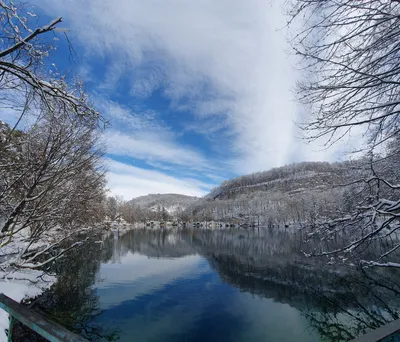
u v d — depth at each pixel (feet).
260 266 68.08
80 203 30.71
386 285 42.73
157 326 31.30
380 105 11.32
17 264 27.48
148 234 219.20
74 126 21.63
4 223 23.41
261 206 421.18
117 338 27.99
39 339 20.53
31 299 32.65
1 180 22.22
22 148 22.08
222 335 29.68
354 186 21.49
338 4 10.67
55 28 10.98
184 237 191.42
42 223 27.53
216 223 439.63
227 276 57.62
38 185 24.85
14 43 11.51
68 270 56.08
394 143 15.90
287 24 11.82
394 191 20.33
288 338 28.73
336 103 12.64
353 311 34.65
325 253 22.90
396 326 4.09
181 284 50.52
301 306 37.91
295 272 58.49
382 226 18.66
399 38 10.87
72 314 32.42
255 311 36.86
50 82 14.16
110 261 73.41
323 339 28.19
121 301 38.83
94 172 30.86
